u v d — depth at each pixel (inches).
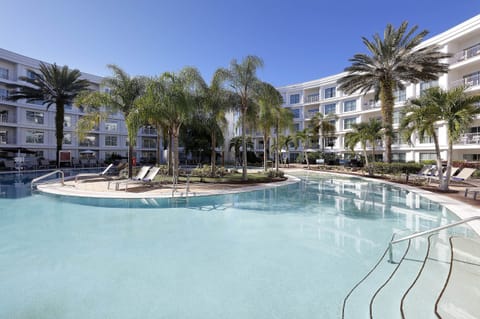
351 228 221.3
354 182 572.4
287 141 1191.6
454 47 818.2
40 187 417.7
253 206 309.4
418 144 946.1
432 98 384.2
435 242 174.1
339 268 143.2
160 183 469.1
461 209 273.4
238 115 626.2
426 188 433.4
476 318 85.7
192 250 171.3
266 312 103.0
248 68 494.6
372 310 101.6
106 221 238.7
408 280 124.9
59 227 218.8
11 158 899.4
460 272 119.0
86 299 111.7
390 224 233.1
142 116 427.5
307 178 671.8
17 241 185.0
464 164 698.2
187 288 122.1
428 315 92.4
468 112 360.2
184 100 425.1
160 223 234.7
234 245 181.2
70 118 1216.2
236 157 1392.7
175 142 463.8
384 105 701.9
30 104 1066.1
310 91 1523.1
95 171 837.2
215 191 392.5
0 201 321.4
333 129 1211.9
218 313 102.2
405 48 668.7
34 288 120.5
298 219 251.6
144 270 140.9
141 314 101.3
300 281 128.7
